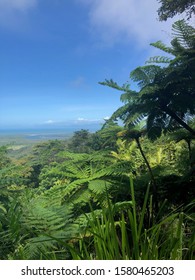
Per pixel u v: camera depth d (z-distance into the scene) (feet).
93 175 11.53
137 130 13.24
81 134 80.53
